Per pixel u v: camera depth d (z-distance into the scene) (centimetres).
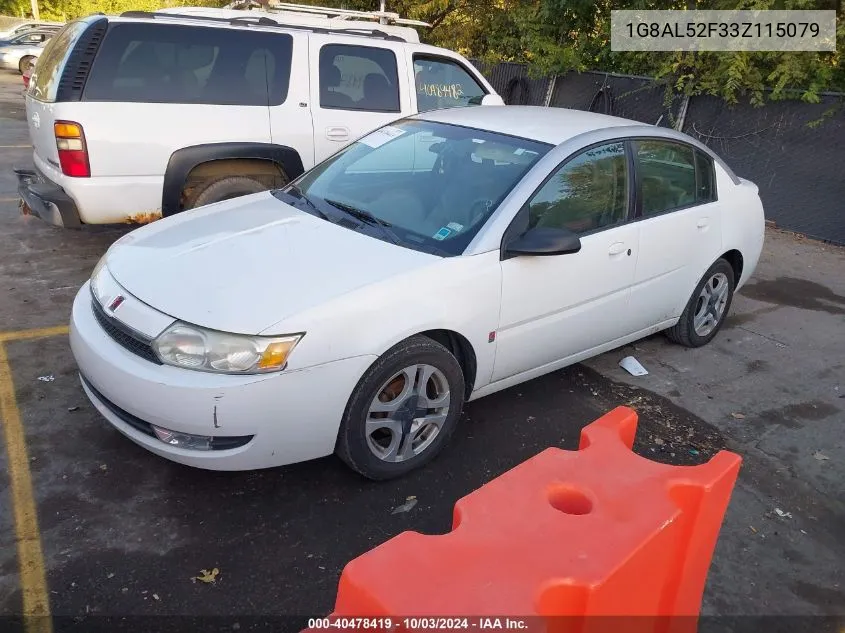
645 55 1026
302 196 405
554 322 378
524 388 432
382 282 305
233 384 274
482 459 355
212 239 343
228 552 280
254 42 560
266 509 306
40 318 477
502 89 1307
